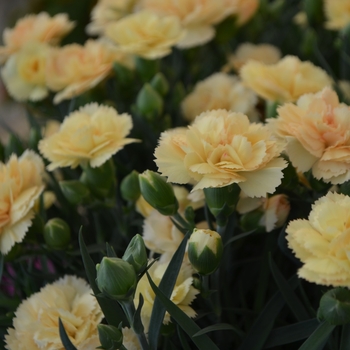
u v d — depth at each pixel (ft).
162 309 1.98
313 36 2.59
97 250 2.21
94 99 2.52
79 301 2.09
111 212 2.33
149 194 2.08
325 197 1.99
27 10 4.10
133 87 2.52
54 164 2.19
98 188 2.22
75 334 2.07
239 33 2.86
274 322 2.12
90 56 2.48
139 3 2.68
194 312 2.03
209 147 1.99
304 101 2.14
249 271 2.22
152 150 2.43
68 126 2.22
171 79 2.63
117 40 2.48
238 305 2.20
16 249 2.19
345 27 2.47
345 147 2.03
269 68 2.33
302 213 2.18
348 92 2.42
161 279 2.00
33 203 2.13
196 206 2.19
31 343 2.06
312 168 2.06
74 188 2.22
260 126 2.06
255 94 2.40
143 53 2.45
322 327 1.95
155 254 2.19
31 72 2.51
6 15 4.40
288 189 2.13
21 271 2.28
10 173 2.17
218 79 2.46
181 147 2.00
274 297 2.06
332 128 2.04
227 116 2.05
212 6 2.49
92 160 2.17
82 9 3.97
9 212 2.16
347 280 1.90
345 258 1.91
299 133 2.05
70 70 2.44
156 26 2.46
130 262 1.94
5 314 2.22
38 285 2.26
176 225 2.10
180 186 2.28
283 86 2.32
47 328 2.05
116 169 2.39
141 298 1.95
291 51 2.78
